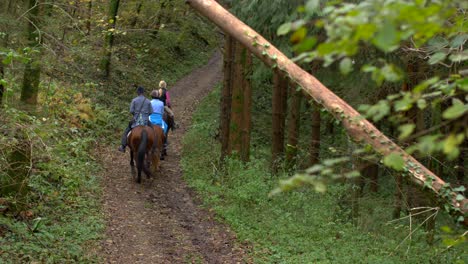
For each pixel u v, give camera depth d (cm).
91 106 1827
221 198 1271
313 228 1059
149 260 881
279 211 1145
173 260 895
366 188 1455
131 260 869
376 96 1059
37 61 837
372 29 149
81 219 1001
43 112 955
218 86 3030
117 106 2180
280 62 498
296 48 158
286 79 501
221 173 1433
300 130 2136
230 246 980
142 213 1122
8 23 874
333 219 1145
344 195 1222
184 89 3095
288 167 1493
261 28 1092
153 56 3256
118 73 2597
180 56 3666
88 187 1188
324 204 1195
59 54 975
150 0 2752
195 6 558
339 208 1189
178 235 1020
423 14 152
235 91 1584
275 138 1628
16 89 859
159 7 2848
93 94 2039
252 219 1111
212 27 3756
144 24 2856
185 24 3494
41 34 933
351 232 1051
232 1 1164
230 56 1606
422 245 991
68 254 816
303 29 161
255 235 1030
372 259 892
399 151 413
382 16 149
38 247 793
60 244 845
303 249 958
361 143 425
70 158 1304
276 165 1552
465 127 171
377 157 413
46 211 973
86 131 1616
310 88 479
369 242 1004
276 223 1088
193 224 1093
